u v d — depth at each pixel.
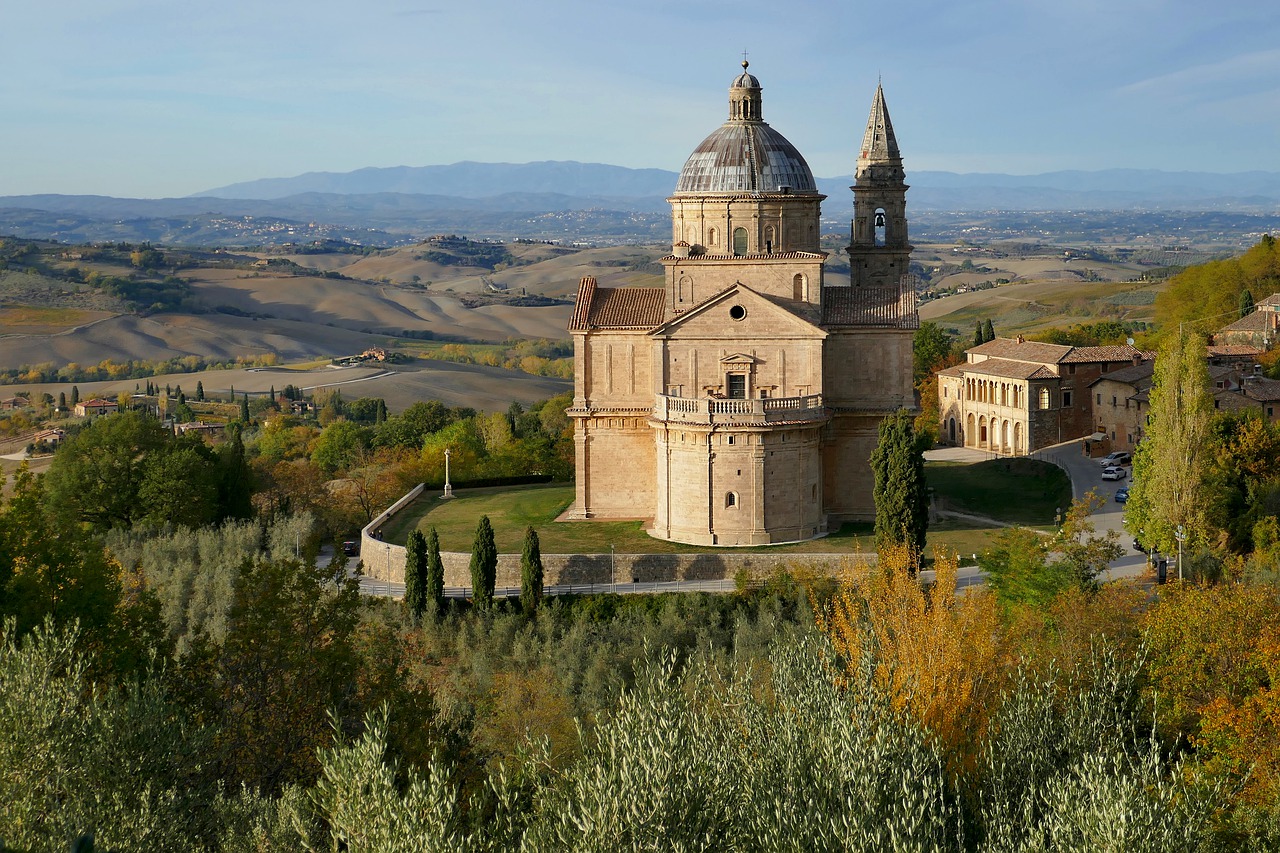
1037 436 142.62
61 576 56.16
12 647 39.44
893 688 42.88
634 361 97.38
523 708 68.88
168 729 39.12
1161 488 83.62
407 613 82.88
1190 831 32.91
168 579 90.31
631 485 99.00
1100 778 33.25
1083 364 144.38
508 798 33.44
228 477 117.44
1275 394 123.75
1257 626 52.47
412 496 116.88
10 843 32.88
